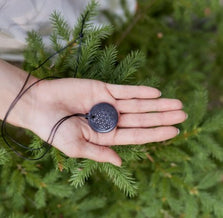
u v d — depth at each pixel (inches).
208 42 24.4
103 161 15.4
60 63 16.6
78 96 16.3
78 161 17.2
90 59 16.7
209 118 18.6
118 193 19.1
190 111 18.8
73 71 17.0
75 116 16.2
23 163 17.3
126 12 21.0
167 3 22.4
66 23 17.5
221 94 26.2
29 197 18.7
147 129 16.0
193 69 25.9
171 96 18.7
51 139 15.8
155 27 22.5
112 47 16.1
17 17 16.4
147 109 16.3
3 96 16.1
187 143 19.2
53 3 16.8
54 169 17.6
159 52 23.5
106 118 15.9
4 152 15.5
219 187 20.9
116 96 16.2
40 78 16.7
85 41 16.3
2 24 16.4
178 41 24.7
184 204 20.2
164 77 23.5
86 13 16.0
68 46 16.3
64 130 15.7
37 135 16.2
